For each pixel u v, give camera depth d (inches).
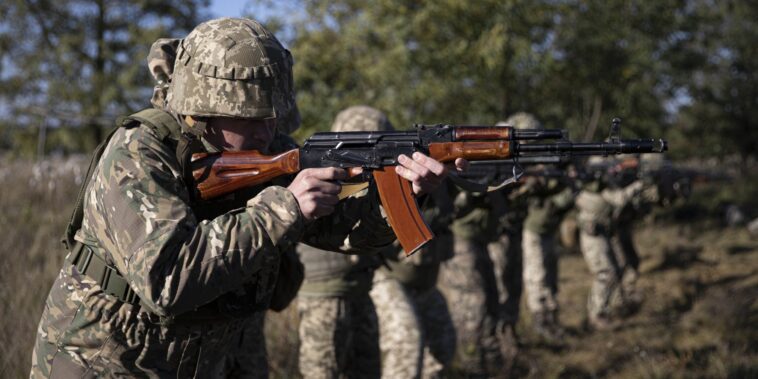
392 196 96.9
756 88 886.4
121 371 94.7
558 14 484.7
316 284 149.2
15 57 1112.2
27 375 155.1
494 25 408.2
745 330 272.4
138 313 92.7
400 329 162.1
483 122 431.8
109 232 87.2
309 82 416.5
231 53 92.0
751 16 875.4
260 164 95.7
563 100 524.4
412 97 393.4
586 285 351.9
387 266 156.5
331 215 108.4
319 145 97.4
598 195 290.8
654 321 289.3
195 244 84.6
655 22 540.7
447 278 225.1
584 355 251.4
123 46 1115.3
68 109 1098.7
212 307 97.0
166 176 90.0
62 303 95.3
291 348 194.5
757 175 753.6
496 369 223.1
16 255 211.8
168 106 95.9
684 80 671.1
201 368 100.9
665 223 521.7
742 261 405.7
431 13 394.3
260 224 86.7
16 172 392.2
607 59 519.5
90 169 94.8
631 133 579.2
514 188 220.4
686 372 228.7
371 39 412.5
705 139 908.6
